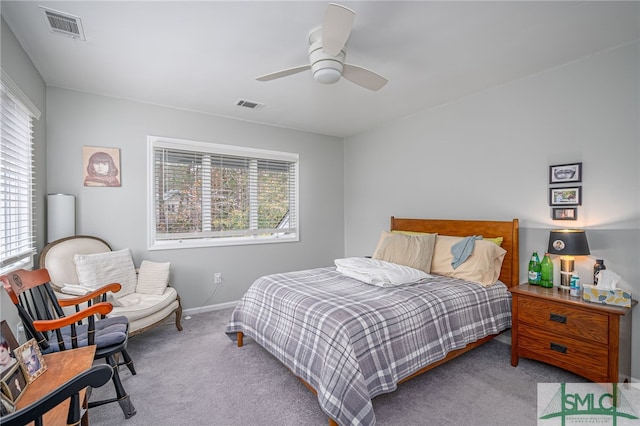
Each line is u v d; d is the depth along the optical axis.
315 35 2.02
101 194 3.06
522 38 2.10
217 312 3.64
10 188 2.05
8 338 1.39
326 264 4.62
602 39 2.12
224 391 2.07
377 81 2.18
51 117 2.83
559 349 2.15
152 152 3.32
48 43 2.13
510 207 2.84
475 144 3.10
